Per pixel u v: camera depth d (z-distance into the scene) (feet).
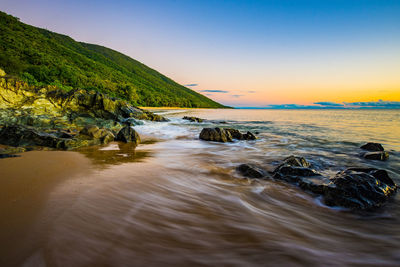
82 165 16.58
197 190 13.15
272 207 11.75
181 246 7.13
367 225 10.21
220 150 28.45
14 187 10.97
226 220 9.45
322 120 96.07
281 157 24.82
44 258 5.84
